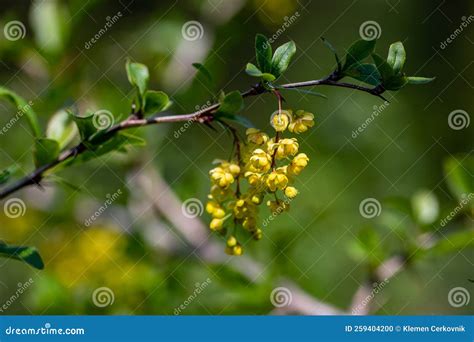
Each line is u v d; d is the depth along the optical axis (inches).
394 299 199.3
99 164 190.9
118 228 191.2
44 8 187.3
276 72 97.3
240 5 214.7
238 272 167.3
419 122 263.6
